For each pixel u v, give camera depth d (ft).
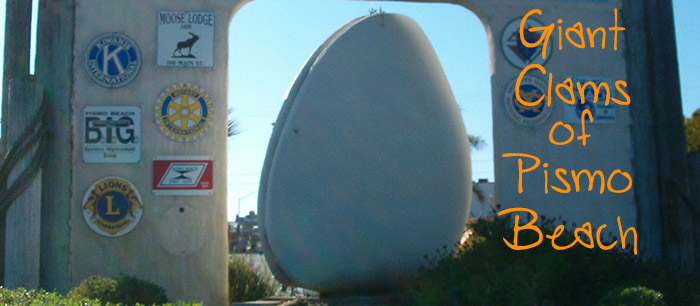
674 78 35.09
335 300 31.50
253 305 35.14
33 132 30.60
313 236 30.50
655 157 34.53
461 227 33.91
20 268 29.89
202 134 31.83
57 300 22.27
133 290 27.99
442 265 28.71
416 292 28.60
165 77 31.94
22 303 21.72
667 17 35.29
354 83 30.76
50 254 30.81
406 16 32.58
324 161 30.25
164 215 31.37
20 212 30.12
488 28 34.37
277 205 30.22
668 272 30.07
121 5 32.07
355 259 31.14
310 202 30.27
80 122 31.40
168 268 31.14
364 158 30.63
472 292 25.75
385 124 31.07
